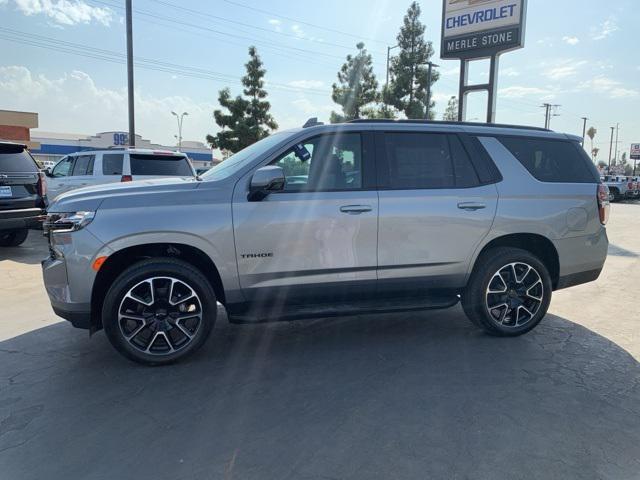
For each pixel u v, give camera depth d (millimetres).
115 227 3812
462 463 2752
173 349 4059
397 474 2652
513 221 4637
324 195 4199
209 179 4238
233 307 4188
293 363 4156
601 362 4219
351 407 3391
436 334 4914
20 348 4441
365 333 4934
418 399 3514
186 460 2766
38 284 6762
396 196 4332
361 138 4402
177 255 4219
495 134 4785
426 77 30297
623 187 33500
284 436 3020
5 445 2900
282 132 4605
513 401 3488
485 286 4645
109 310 3859
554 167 4906
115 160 11172
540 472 2678
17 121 28500
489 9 14781
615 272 8188
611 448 2916
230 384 3744
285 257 4125
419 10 30641
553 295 6598
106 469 2682
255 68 28562
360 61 28859
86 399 3482
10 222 8156
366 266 4305
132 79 20156
